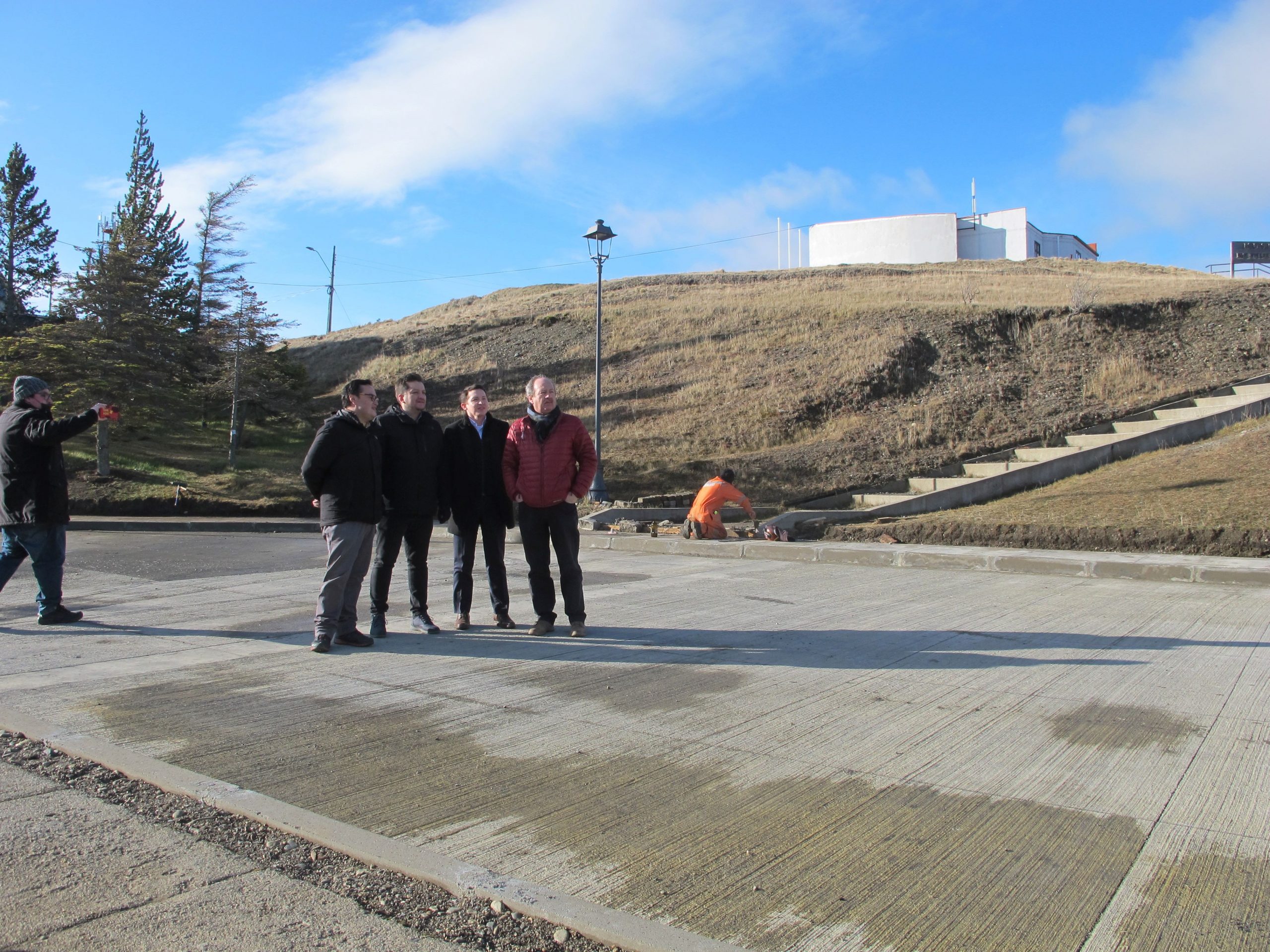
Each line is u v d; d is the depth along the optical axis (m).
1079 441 18.55
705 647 6.52
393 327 49.56
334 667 5.96
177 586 9.77
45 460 7.33
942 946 2.59
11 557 7.45
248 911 2.84
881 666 5.89
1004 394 23.12
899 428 22.16
